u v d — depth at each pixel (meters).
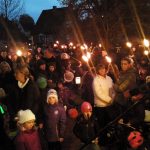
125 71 9.66
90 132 7.71
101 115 8.70
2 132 6.77
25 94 8.36
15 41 48.69
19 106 8.33
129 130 6.78
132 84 9.36
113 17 35.00
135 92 7.07
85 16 37.59
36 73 12.30
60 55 17.14
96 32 35.34
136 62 17.48
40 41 63.38
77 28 38.81
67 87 13.15
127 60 9.68
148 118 6.88
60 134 8.80
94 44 35.62
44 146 7.27
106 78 9.59
